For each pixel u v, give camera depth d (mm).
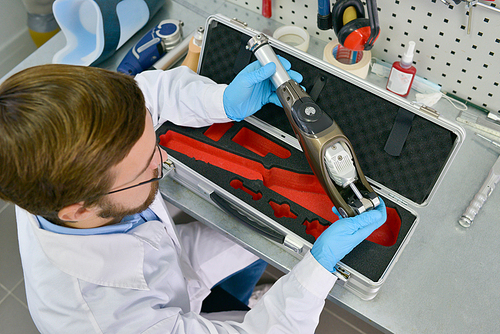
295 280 802
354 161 859
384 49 1188
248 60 1058
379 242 981
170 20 1300
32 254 741
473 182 1040
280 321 775
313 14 1242
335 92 969
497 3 905
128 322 703
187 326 766
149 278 802
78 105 488
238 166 1053
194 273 1088
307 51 1287
